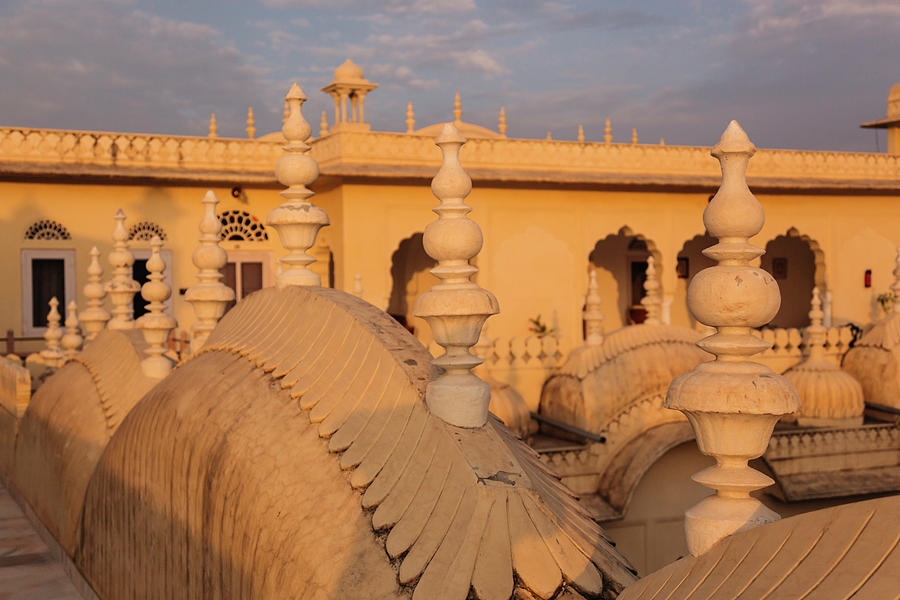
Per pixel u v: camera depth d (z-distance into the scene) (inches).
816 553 66.3
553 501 107.2
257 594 114.1
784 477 540.7
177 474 151.6
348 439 114.4
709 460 496.7
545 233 826.2
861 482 551.5
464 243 108.3
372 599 93.0
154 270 242.4
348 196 749.3
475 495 95.9
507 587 88.8
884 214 960.3
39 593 220.2
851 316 942.4
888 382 586.9
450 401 107.1
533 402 548.1
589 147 834.2
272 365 143.5
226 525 127.4
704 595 72.6
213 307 218.8
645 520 482.6
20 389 348.8
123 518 181.9
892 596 58.7
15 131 703.1
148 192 751.1
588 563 94.3
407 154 764.6
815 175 921.5
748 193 82.2
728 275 81.6
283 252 793.6
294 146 177.8
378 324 134.3
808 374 578.6
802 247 1090.1
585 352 525.0
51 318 486.0
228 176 749.9
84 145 722.2
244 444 129.6
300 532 108.4
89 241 733.3
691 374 83.8
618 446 495.8
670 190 874.1
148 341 239.0
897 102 1030.4
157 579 158.9
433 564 91.8
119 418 227.8
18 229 711.1
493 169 799.7
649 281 537.6
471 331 109.3
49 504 268.1
